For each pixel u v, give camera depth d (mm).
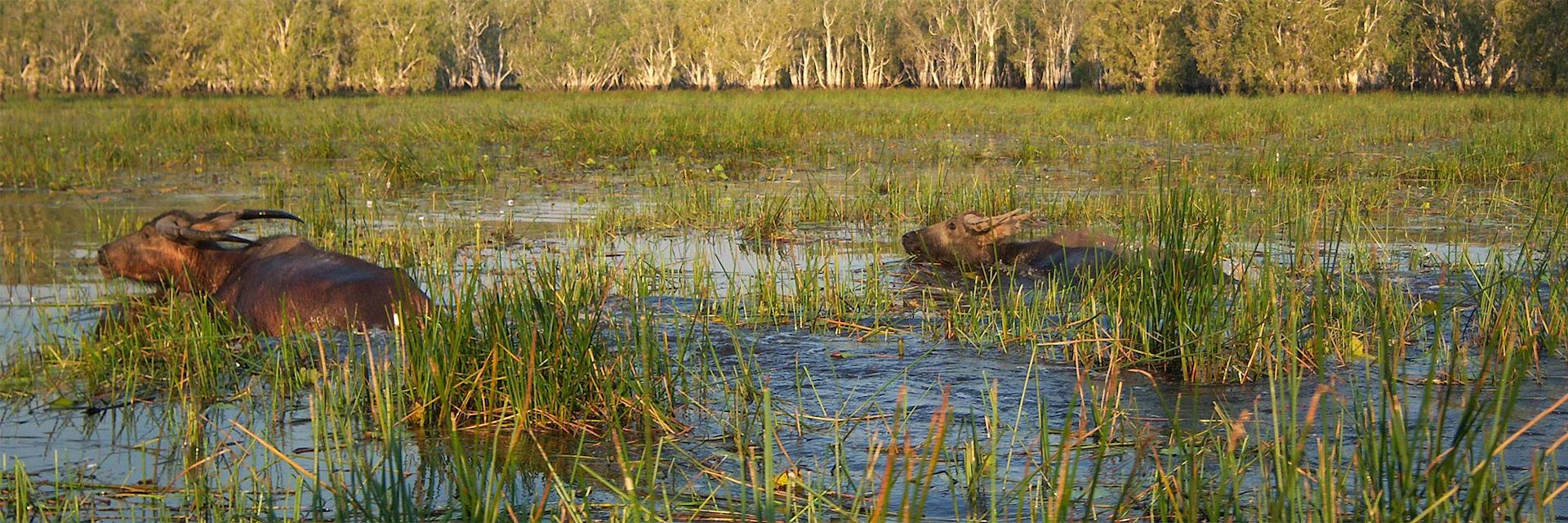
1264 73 53500
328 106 44031
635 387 5273
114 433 5086
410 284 6738
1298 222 9070
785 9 78250
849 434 4965
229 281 7367
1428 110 32844
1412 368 5801
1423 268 8570
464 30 83062
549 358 5250
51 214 12172
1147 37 60812
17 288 8203
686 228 11148
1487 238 10016
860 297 7762
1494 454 3316
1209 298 6039
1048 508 3480
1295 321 5867
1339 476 4207
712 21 76562
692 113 31422
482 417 5156
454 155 18406
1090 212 11516
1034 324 6750
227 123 25891
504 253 9633
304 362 6043
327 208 11883
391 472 3885
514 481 4152
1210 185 14117
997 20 79000
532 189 14766
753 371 6000
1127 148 19891
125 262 7730
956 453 4652
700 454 4770
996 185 13828
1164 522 3641
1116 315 6301
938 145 20156
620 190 14562
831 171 16922
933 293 8172
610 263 9086
